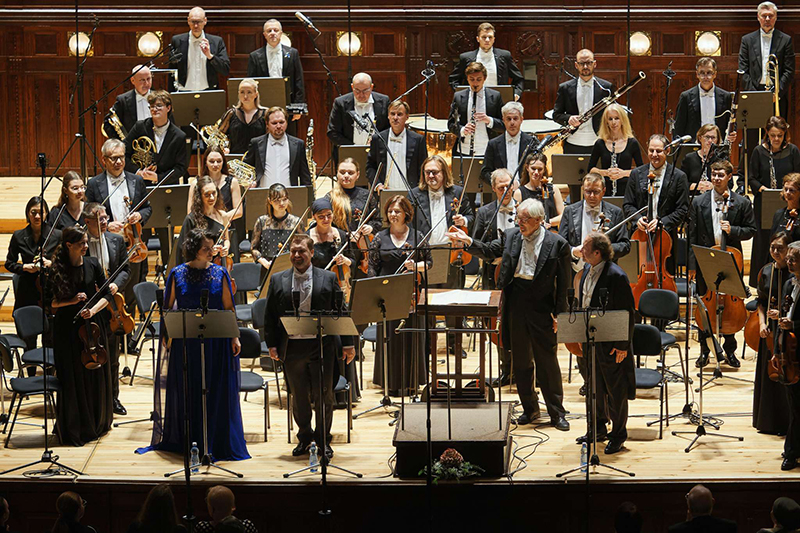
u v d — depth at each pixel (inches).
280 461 572.1
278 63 866.1
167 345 574.6
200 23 860.0
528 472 553.3
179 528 471.8
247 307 689.0
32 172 1039.0
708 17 1018.1
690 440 593.6
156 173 777.6
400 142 745.6
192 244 561.9
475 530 552.4
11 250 677.3
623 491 544.4
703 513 484.1
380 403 652.1
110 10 1017.5
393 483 545.0
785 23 1016.2
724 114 829.8
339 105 802.8
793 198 653.3
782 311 562.3
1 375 621.6
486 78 832.3
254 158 770.2
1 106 1031.0
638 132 1036.5
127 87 1032.2
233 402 575.8
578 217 659.4
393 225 649.0
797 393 549.6
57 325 586.6
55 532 486.6
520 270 597.3
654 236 679.7
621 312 530.6
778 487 544.4
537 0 1019.3
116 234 625.6
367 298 558.6
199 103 803.4
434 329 581.9
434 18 1020.5
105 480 546.9
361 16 1023.0
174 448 582.2
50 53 1026.7
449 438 548.1
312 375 566.6
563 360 721.6
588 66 806.5
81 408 593.0
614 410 572.1
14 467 560.7
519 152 737.0
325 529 523.5
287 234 693.3
